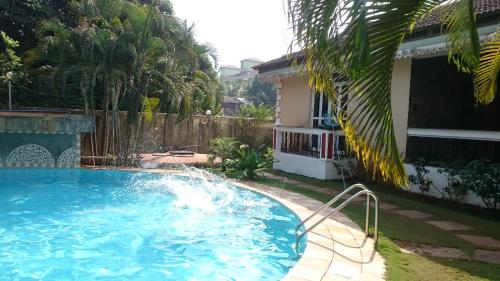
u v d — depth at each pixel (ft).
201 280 18.11
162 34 53.42
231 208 30.60
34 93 55.72
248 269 19.31
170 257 20.84
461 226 25.20
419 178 34.65
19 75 51.49
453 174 31.50
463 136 33.65
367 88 11.39
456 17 17.88
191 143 62.44
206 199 33.12
